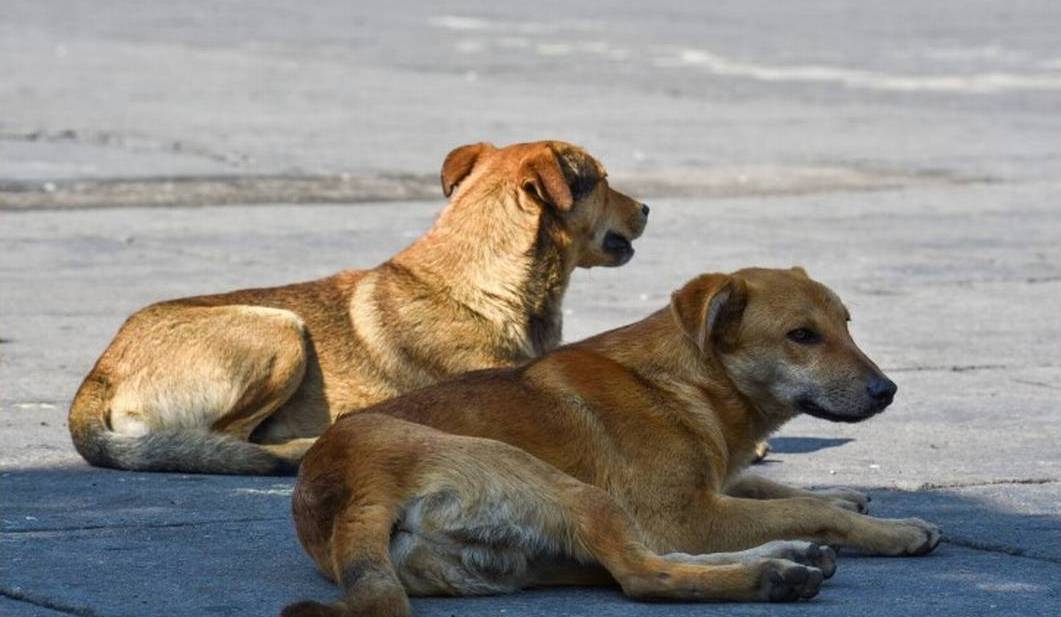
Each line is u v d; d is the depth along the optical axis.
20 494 11.09
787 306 9.59
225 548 9.77
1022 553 9.71
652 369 9.59
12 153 28.25
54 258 20.19
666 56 46.72
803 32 54.22
